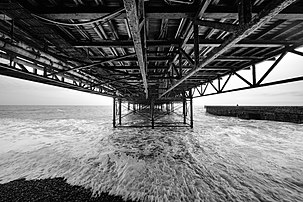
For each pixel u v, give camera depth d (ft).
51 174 16.78
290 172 17.20
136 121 60.70
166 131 39.75
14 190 14.08
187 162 19.70
